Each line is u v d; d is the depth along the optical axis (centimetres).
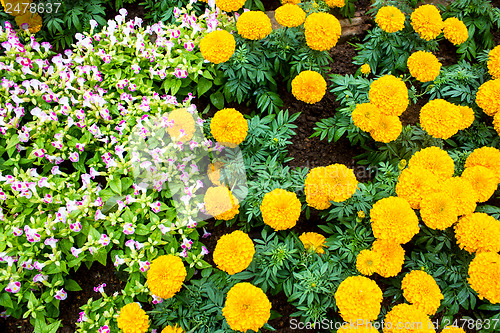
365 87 347
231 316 229
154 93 345
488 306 272
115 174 307
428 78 329
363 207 285
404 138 337
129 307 251
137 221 300
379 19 350
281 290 294
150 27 383
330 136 339
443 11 425
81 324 268
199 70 344
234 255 246
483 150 305
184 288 284
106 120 330
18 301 268
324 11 382
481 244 265
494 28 436
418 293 252
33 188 289
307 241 283
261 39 343
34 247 279
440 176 287
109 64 356
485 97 332
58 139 308
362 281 245
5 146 318
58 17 386
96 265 300
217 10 370
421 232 296
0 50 362
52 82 334
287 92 379
